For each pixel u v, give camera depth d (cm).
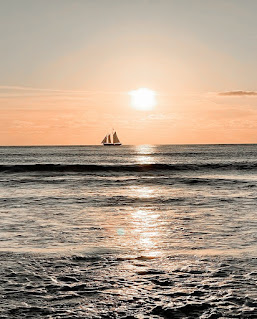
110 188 3356
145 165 5716
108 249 1181
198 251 1151
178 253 1127
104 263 1018
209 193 2934
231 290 806
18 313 697
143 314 696
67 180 4153
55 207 2166
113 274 922
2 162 8175
